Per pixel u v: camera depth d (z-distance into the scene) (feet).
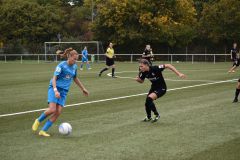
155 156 28.45
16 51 216.74
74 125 39.40
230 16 190.70
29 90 70.79
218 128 37.70
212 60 194.70
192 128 37.73
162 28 196.65
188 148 30.58
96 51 201.26
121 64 167.22
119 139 33.45
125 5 196.75
